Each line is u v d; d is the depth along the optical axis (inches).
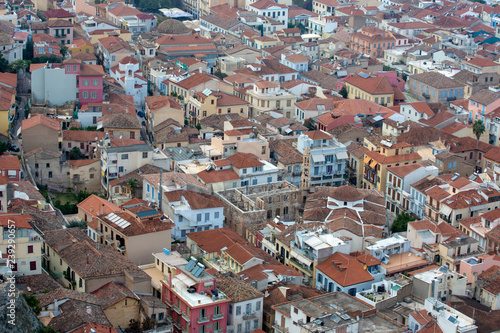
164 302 6633.9
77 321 5669.3
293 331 6427.2
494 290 7140.8
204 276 6692.9
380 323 6579.7
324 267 7519.7
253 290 6761.8
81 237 7288.4
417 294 7111.2
